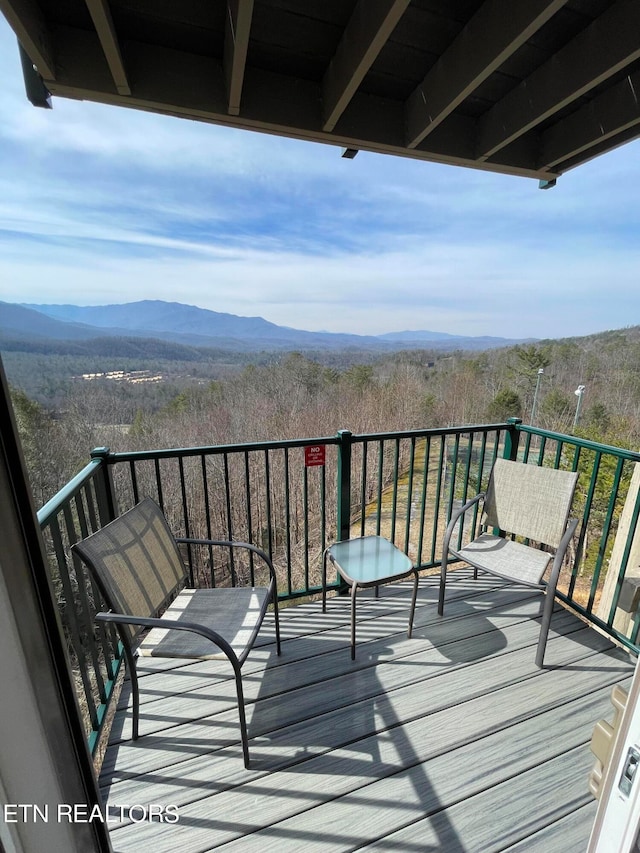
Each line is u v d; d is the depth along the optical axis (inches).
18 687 19.7
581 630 83.1
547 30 56.9
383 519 338.6
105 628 69.5
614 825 20.2
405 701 66.3
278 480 377.7
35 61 51.5
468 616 87.4
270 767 56.1
